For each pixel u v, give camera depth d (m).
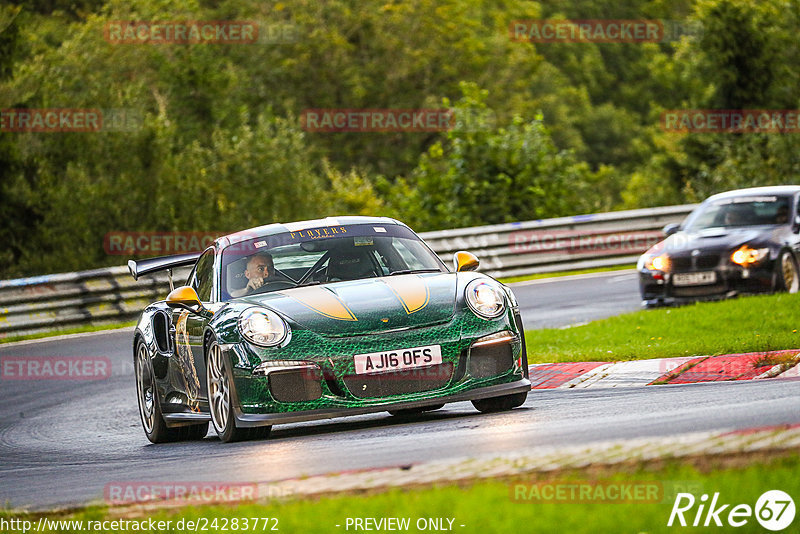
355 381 23.86
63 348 54.12
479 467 16.45
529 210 97.25
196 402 27.66
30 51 98.06
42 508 18.56
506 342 24.95
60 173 91.31
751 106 117.06
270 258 28.03
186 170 96.44
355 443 22.28
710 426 19.02
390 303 24.88
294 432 26.81
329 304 24.95
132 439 31.56
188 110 127.75
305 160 111.44
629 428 19.89
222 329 25.06
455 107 100.88
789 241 49.44
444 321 24.52
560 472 15.54
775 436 16.05
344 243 28.55
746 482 13.93
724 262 48.88
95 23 128.50
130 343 54.09
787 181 102.56
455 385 24.27
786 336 33.34
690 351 32.78
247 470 20.22
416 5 190.25
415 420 26.73
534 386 31.92
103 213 89.19
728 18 117.31
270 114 163.50
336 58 178.38
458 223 95.62
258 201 101.31
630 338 38.81
